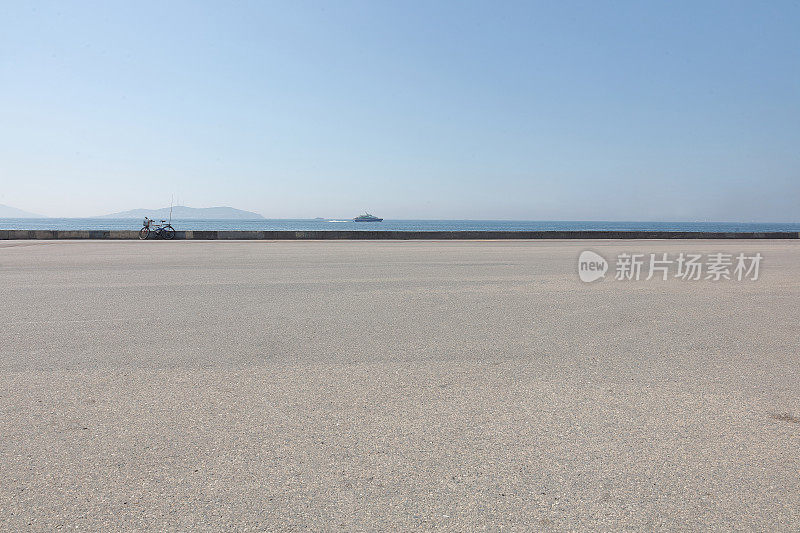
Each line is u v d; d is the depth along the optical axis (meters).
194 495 2.61
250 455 3.03
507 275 11.56
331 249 19.69
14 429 3.37
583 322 6.73
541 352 5.29
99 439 3.23
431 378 4.45
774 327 6.49
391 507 2.51
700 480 2.78
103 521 2.39
